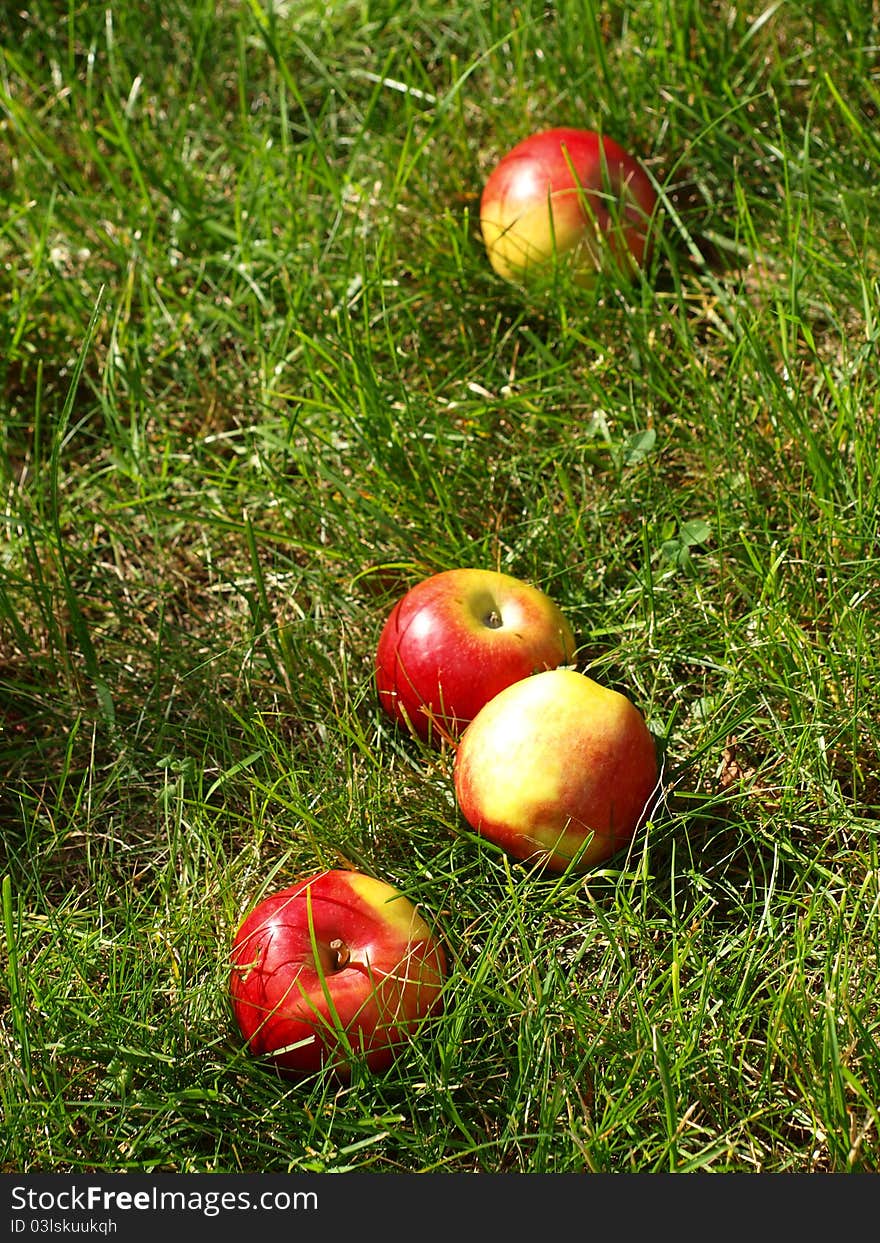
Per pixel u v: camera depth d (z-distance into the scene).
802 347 3.30
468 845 2.49
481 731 2.32
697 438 3.11
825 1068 2.04
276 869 2.39
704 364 3.21
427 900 2.42
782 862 2.44
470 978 2.18
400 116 3.98
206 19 4.26
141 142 4.03
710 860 2.48
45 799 2.72
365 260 3.49
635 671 2.73
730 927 2.38
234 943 2.22
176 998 2.28
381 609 2.91
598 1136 1.99
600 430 3.11
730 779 2.56
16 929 2.35
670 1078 2.05
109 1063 2.18
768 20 3.93
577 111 3.83
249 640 2.80
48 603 2.82
